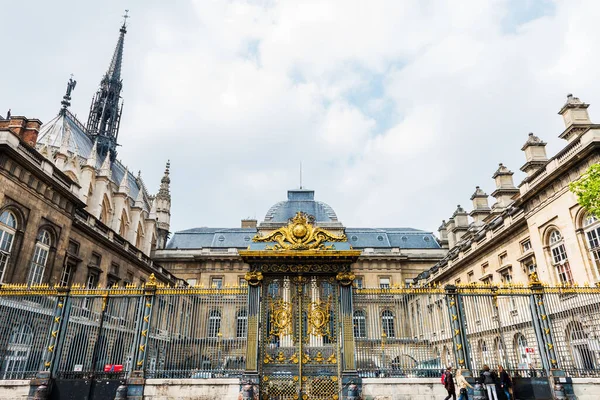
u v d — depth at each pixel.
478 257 34.28
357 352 14.97
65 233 27.52
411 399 14.04
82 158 45.34
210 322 15.46
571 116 26.22
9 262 22.30
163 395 14.14
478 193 43.81
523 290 17.14
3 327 15.64
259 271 15.34
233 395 14.04
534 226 25.78
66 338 15.53
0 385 14.22
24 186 23.53
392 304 15.69
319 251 15.16
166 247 66.44
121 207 47.06
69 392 14.42
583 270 21.42
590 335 15.49
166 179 72.56
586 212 21.45
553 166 23.97
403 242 65.81
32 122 28.55
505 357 15.23
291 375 14.30
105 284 33.44
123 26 73.44
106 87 66.50
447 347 15.40
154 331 15.48
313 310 15.12
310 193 69.19
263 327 14.85
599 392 14.23
